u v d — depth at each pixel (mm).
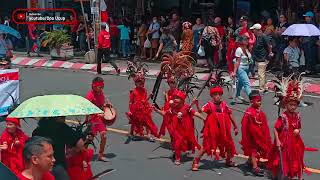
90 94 9250
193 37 21234
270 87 16547
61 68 22984
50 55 25188
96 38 23125
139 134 11102
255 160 8703
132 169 9180
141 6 28156
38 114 6172
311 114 13203
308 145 10352
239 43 14258
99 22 23047
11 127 7441
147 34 23875
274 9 24375
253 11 24891
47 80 19438
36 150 4750
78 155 6848
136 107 10859
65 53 24500
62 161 6398
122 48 25047
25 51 28953
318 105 14234
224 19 25734
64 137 6492
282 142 8086
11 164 7461
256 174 8680
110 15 28469
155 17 24234
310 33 14945
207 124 8953
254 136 8641
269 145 8695
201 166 9305
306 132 11391
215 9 26031
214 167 9234
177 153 9367
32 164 4777
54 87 17750
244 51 14234
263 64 15992
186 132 9258
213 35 19609
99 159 9672
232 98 14906
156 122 12477
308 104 14359
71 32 27875
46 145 4812
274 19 23312
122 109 13992
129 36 25188
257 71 17094
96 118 9312
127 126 12227
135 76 10898
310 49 18344
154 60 23766
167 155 9992
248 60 14320
